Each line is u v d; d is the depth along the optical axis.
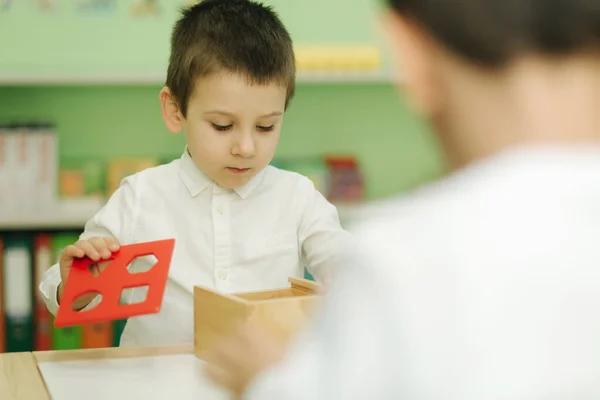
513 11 0.69
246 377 1.03
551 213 0.70
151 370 1.57
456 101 0.74
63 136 3.98
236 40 1.94
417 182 4.26
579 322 0.68
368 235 0.76
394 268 0.72
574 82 0.71
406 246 0.73
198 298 1.63
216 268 2.08
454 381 0.68
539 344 0.68
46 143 3.60
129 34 4.01
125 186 2.19
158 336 2.05
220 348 1.07
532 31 0.69
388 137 4.31
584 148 0.72
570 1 0.69
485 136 0.73
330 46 4.18
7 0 3.88
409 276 0.71
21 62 3.92
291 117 4.22
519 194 0.71
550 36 0.69
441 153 0.79
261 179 2.15
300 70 3.83
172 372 1.56
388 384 0.69
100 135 4.02
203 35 1.96
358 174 3.91
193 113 1.97
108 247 1.70
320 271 2.11
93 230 2.17
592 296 0.68
